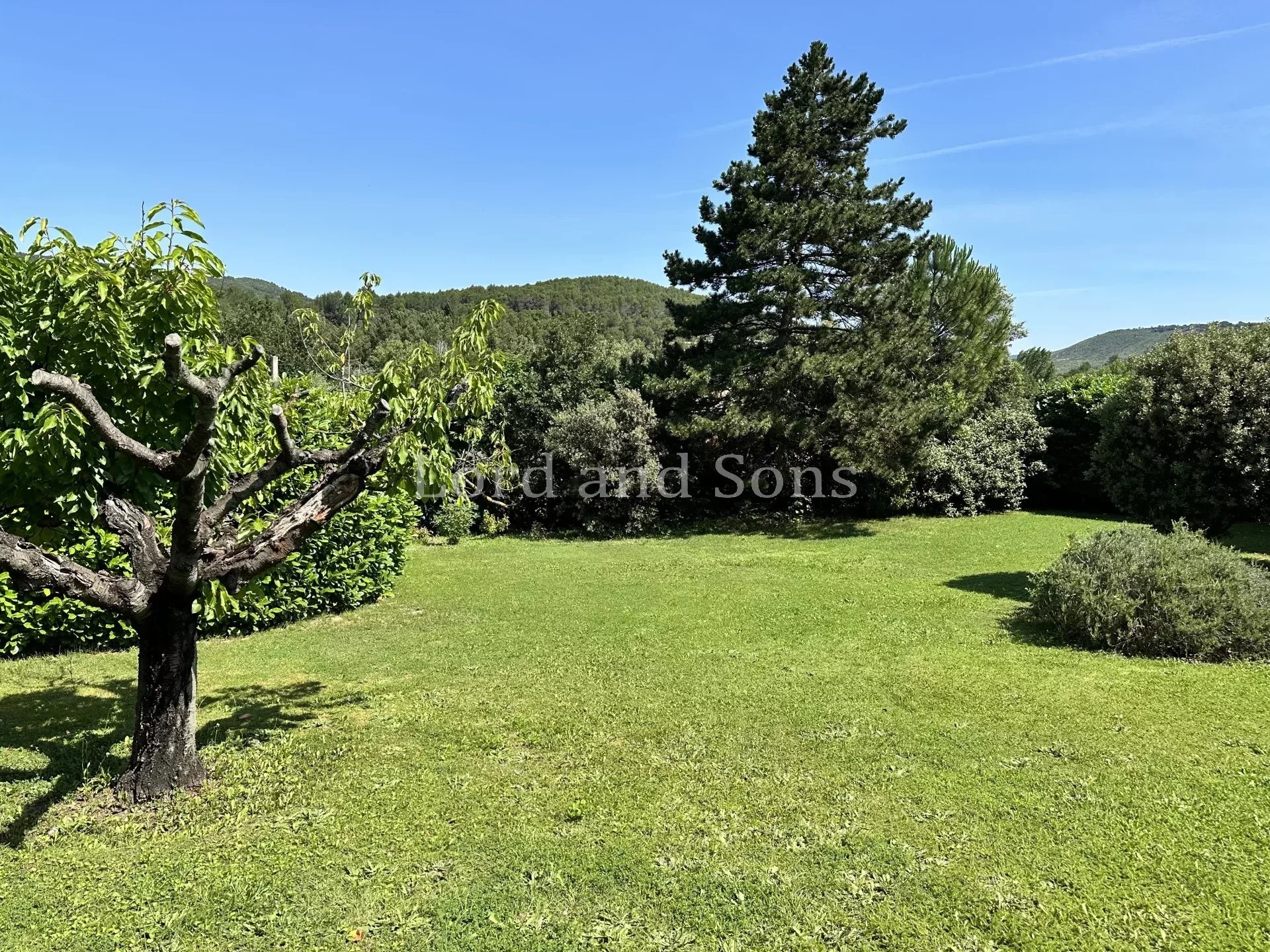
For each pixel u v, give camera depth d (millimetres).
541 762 4586
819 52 16828
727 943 2934
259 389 4980
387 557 9383
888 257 16562
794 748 4723
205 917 3100
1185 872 3320
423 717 5375
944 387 17797
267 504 7523
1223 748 4617
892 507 17469
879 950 2895
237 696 5875
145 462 3510
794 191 16703
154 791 4094
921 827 3732
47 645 7047
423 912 3127
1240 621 6438
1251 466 8836
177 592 3941
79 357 4211
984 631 7445
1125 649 6695
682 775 4371
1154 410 9422
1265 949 2832
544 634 7723
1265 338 9227
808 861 3459
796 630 7641
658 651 6984
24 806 4035
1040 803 3953
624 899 3205
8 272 4523
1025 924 3014
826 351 16094
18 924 3047
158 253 4168
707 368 16078
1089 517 17266
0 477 4137
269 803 4066
